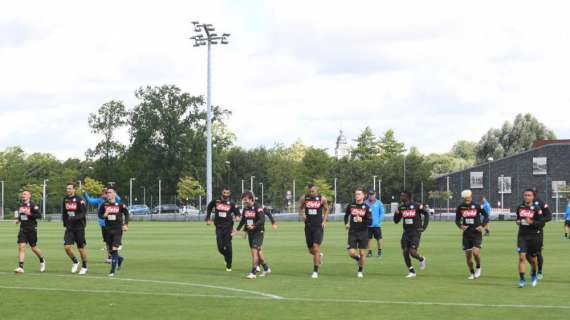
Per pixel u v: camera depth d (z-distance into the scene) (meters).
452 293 17.69
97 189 131.75
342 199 140.25
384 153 159.00
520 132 155.25
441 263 26.72
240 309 15.02
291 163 151.38
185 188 127.38
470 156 185.25
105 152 135.12
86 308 15.16
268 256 30.33
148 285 19.30
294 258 29.23
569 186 116.38
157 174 132.12
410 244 22.00
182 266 25.48
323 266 25.55
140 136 130.38
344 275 22.34
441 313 14.47
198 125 133.12
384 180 136.25
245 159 160.12
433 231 56.91
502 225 72.81
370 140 159.88
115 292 17.75
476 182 122.88
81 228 22.72
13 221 104.69
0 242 41.88
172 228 64.56
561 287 18.98
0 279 20.89
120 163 132.88
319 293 17.64
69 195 22.69
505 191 120.56
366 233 21.64
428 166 134.38
